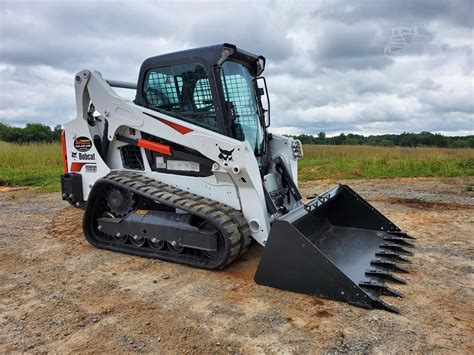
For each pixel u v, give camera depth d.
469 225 6.18
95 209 5.30
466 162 14.77
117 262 4.68
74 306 3.54
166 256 4.62
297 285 3.68
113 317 3.32
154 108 4.92
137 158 5.29
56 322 3.25
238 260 4.65
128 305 3.54
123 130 5.20
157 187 4.77
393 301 3.51
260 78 5.17
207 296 3.69
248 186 4.28
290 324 3.14
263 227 4.27
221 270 4.31
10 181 12.05
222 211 4.29
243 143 4.12
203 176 4.66
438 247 5.04
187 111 4.66
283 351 2.77
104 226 5.10
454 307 3.41
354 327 3.07
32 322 3.26
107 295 3.76
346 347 2.80
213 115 4.48
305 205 4.34
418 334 2.96
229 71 4.66
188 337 2.98
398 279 3.89
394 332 2.99
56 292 3.85
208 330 3.08
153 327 3.14
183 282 4.04
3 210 7.94
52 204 8.59
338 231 5.26
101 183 5.08
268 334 3.00
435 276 4.09
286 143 5.54
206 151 4.32
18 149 18.55
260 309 3.40
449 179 11.63
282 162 5.45
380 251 4.54
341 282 3.47
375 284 3.59
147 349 2.83
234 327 3.12
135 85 6.09
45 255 5.00
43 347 2.88
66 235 5.98
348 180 11.94
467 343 2.85
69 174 5.62
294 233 3.65
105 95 5.12
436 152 20.72
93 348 2.86
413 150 23.97
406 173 12.86
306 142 58.22
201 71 4.51
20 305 3.58
